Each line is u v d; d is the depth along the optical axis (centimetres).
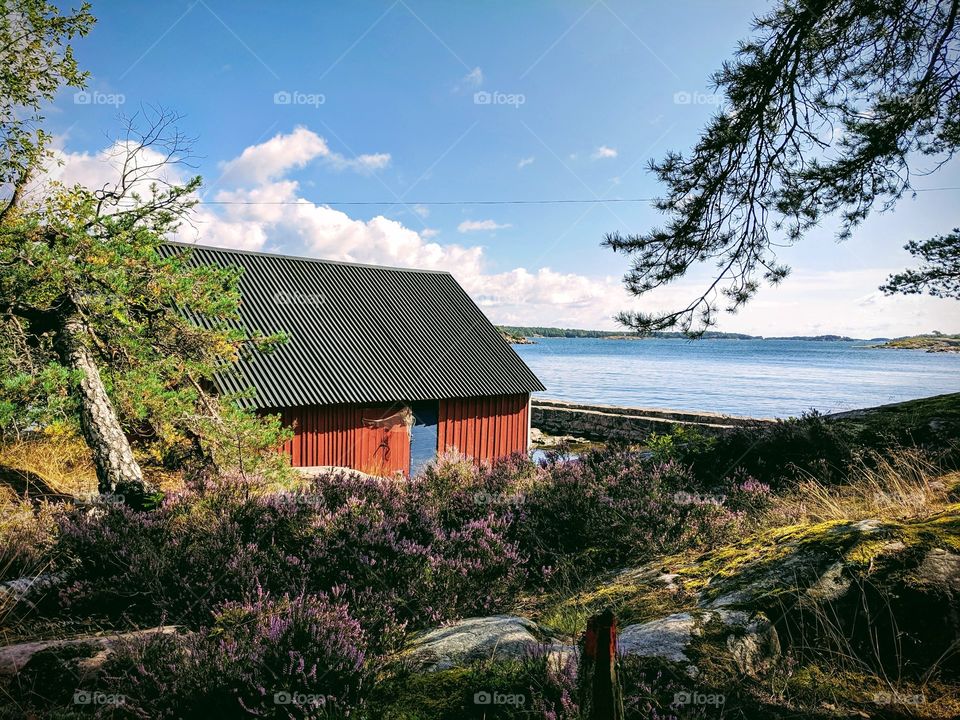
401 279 2208
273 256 2023
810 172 729
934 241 919
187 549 471
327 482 647
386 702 271
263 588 441
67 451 973
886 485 572
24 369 757
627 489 631
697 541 535
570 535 584
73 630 404
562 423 3188
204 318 1469
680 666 282
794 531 408
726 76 722
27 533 550
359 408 1709
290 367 1662
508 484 754
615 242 778
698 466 799
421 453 1912
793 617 318
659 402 4709
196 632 387
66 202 848
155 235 933
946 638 289
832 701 263
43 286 821
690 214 755
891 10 666
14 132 831
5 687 307
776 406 4425
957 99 704
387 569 466
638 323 766
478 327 2156
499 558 507
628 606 388
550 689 260
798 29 682
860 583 321
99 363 891
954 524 357
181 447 957
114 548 475
